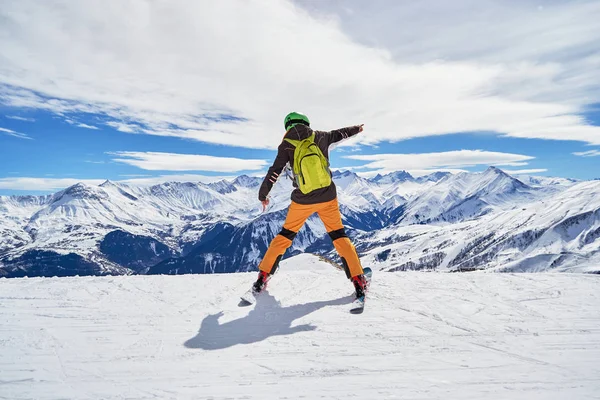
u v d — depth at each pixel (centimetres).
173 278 500
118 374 248
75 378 242
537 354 276
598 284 460
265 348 289
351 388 229
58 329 324
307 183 380
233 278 498
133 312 370
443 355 275
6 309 373
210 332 322
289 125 402
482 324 337
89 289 446
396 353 279
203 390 228
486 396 217
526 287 452
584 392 221
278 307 386
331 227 404
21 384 233
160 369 255
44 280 491
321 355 276
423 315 360
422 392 223
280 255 420
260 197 398
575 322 341
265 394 223
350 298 412
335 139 411
